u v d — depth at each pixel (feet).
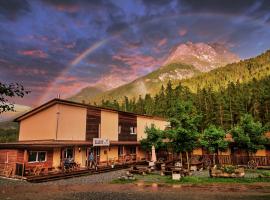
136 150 131.23
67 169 82.02
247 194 47.78
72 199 44.93
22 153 76.38
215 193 49.26
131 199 44.78
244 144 94.43
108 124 112.88
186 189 54.54
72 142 88.02
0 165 79.77
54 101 89.81
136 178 73.82
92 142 95.86
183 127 85.30
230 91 261.03
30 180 66.59
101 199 44.93
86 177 77.87
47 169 80.02
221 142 95.25
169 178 71.41
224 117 190.08
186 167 92.38
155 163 97.09
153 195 48.29
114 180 69.41
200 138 96.84
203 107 206.18
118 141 116.26
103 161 106.52
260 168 92.79
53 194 49.83
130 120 128.57
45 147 79.30
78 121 97.25
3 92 24.85
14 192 52.11
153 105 278.46
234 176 68.08
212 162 109.29
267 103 186.60
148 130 116.06
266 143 95.14
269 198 43.73
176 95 258.57
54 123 88.48
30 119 95.50
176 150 85.71
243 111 192.34
